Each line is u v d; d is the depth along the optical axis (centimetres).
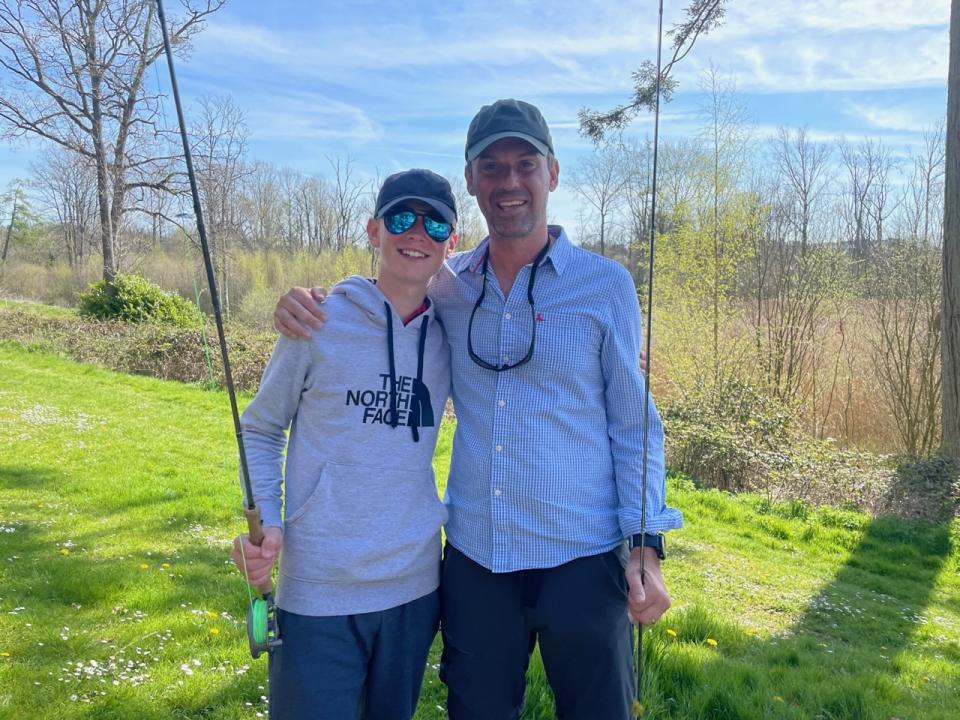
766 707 335
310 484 186
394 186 191
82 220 4094
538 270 198
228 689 312
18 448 846
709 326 1467
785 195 1717
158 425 1055
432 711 302
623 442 200
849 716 348
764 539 767
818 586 623
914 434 1260
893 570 705
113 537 552
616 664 195
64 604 404
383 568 185
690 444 1028
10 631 356
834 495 906
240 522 620
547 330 195
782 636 489
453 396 209
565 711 202
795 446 1041
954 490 854
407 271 190
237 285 2794
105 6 1612
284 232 3966
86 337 1791
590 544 194
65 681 310
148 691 306
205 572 477
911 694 394
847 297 1495
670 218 1555
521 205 193
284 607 186
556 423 194
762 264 1598
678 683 352
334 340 187
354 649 186
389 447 188
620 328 199
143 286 2062
